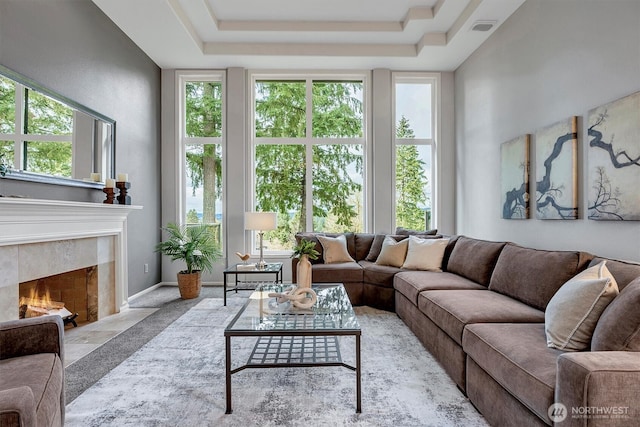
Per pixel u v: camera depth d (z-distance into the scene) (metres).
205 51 4.59
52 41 2.95
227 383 1.82
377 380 2.16
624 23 2.25
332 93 5.31
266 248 5.27
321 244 4.38
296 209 5.29
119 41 4.01
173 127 5.11
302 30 4.30
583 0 2.59
